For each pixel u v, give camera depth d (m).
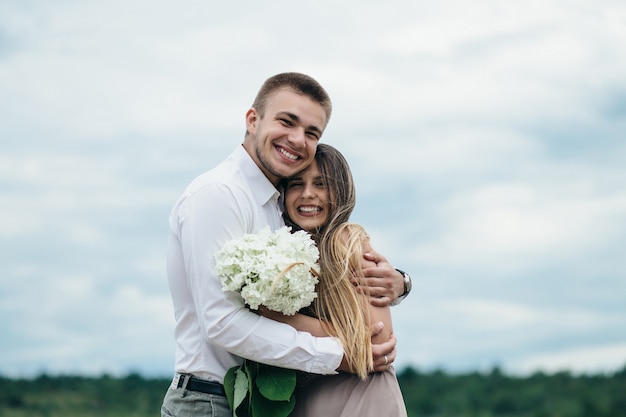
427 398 19.20
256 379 3.67
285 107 3.82
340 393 3.71
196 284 3.63
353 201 4.04
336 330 3.69
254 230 3.78
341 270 3.78
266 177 3.90
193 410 3.75
